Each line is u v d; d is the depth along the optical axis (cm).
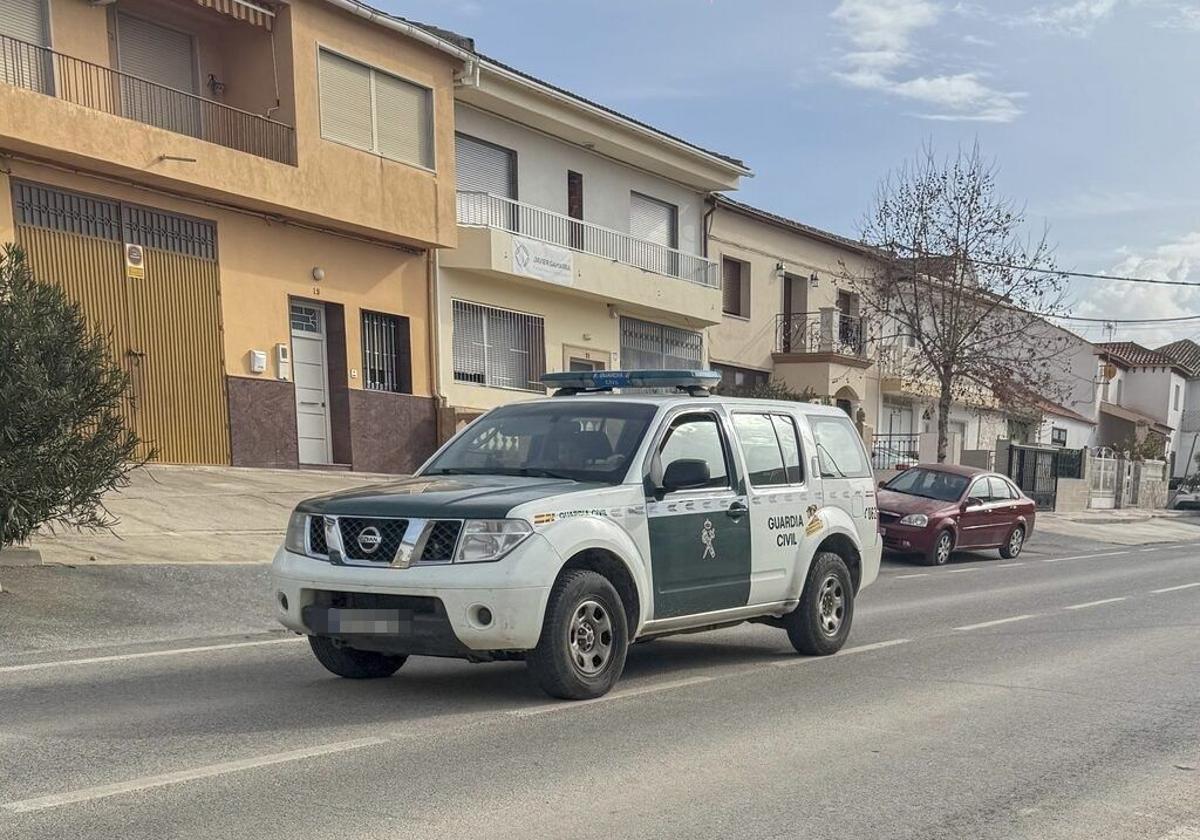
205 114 1667
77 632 810
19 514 827
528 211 2244
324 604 598
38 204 1427
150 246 1556
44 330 833
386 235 1867
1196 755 566
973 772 523
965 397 3070
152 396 1551
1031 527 2059
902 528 1780
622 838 414
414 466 1959
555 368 2316
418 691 652
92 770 475
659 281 2505
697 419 734
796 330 3114
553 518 597
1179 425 6209
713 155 2628
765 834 426
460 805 444
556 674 603
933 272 2456
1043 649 905
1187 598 1334
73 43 1498
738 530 736
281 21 1686
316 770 484
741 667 781
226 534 1231
